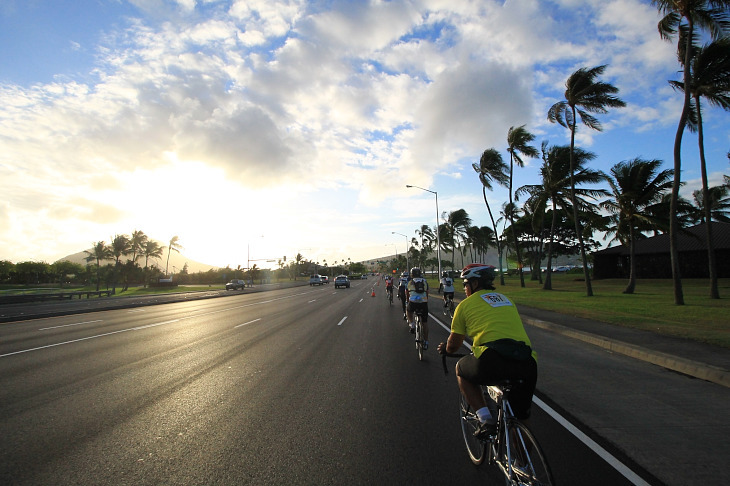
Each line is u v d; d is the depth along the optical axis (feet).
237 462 12.79
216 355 30.04
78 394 20.12
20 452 13.50
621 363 26.55
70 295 129.70
